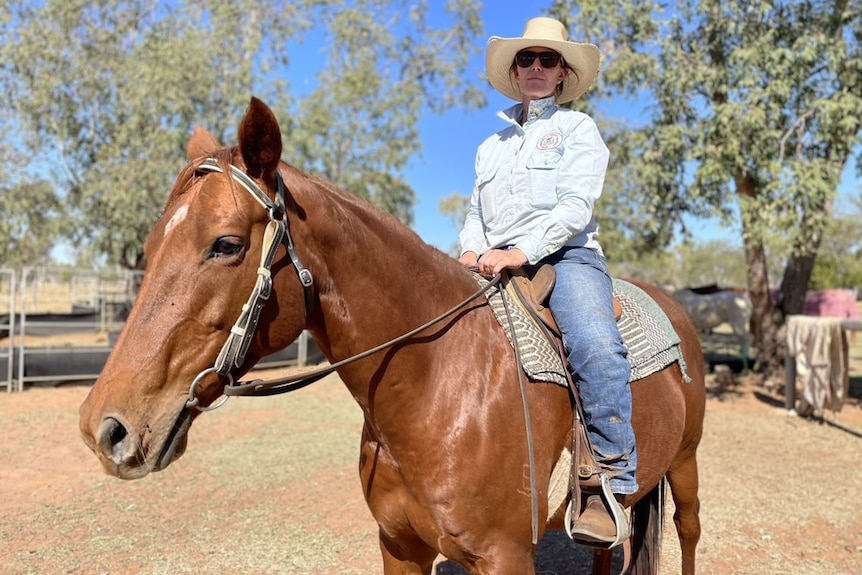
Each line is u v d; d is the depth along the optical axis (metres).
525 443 1.82
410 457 1.79
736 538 3.91
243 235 1.48
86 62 15.53
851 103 7.34
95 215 15.37
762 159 7.66
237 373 1.55
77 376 9.20
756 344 10.62
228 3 15.06
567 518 1.97
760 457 5.86
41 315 14.14
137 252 17.41
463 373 1.82
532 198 2.07
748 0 7.88
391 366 1.76
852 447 6.26
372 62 15.51
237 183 1.50
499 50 2.34
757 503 4.55
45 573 3.33
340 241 1.70
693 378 2.71
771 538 3.91
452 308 1.90
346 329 1.74
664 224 10.11
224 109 14.39
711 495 4.72
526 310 2.03
